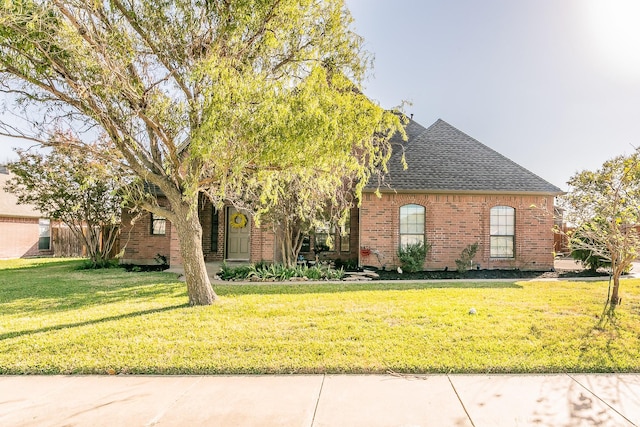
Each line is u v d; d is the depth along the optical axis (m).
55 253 23.78
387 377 4.36
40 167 13.66
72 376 4.45
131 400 3.83
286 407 3.67
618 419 3.43
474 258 13.87
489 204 14.03
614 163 7.73
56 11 5.84
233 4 6.49
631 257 7.33
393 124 7.30
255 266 13.16
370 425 3.34
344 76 6.98
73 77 6.21
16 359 4.83
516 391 3.99
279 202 11.32
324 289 9.69
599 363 4.62
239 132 5.70
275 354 4.93
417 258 13.16
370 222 13.81
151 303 8.01
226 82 5.65
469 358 4.76
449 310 7.10
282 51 7.42
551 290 9.36
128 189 8.44
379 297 8.45
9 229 22.20
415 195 13.85
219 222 16.20
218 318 6.62
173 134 6.94
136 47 6.70
